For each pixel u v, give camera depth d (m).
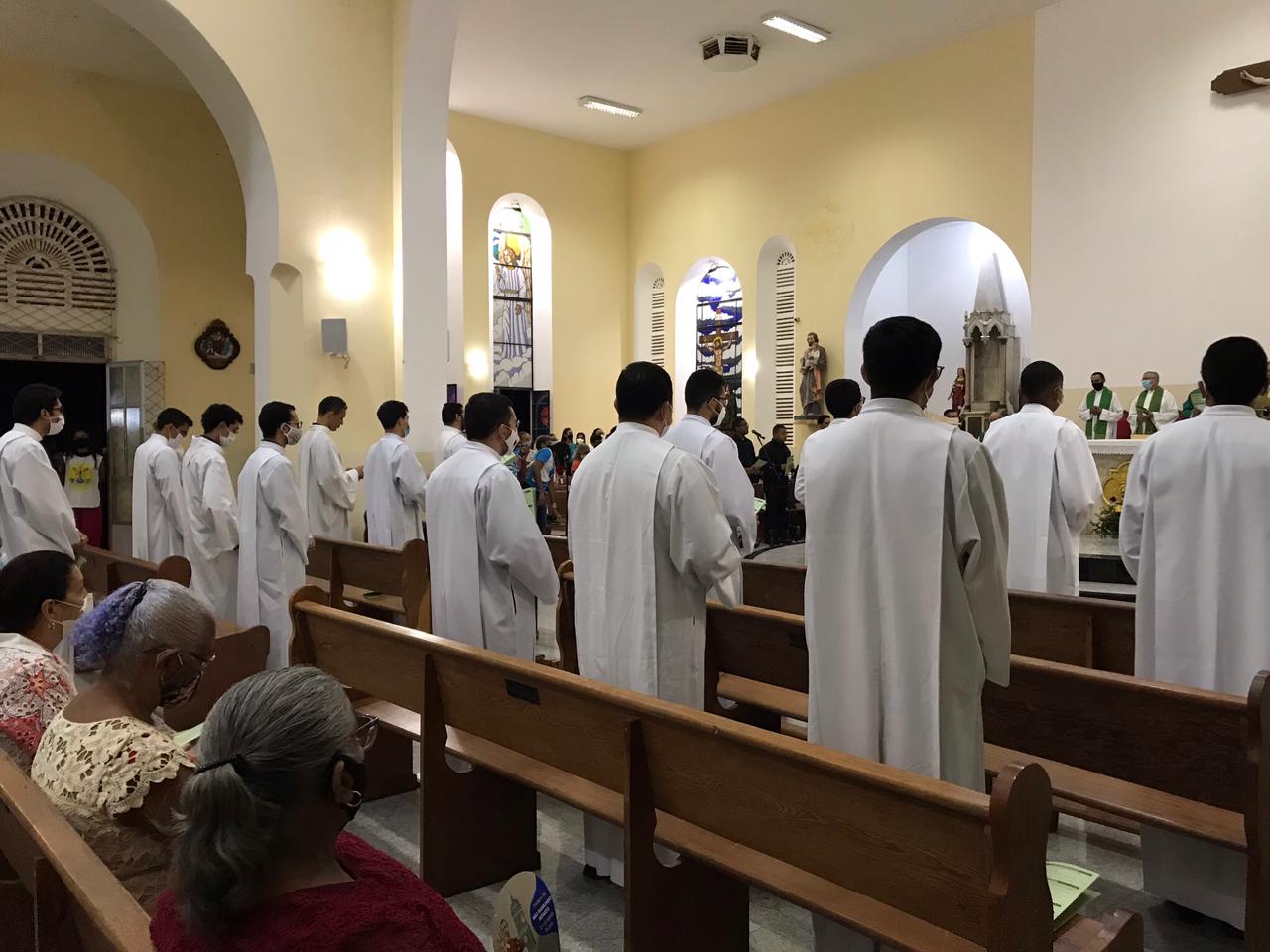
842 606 2.42
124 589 1.97
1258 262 10.15
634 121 15.81
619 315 17.41
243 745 1.14
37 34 9.25
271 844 1.12
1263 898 2.18
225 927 1.12
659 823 2.49
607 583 2.96
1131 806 2.43
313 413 8.03
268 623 5.41
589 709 2.56
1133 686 2.51
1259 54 10.09
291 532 5.38
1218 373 3.12
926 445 2.30
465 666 2.94
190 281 10.83
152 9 7.36
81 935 1.55
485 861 3.12
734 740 2.11
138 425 10.62
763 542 12.59
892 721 2.32
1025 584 4.78
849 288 13.99
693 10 11.75
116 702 1.92
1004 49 12.18
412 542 4.52
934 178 12.96
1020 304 15.17
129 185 10.44
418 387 8.38
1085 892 1.95
